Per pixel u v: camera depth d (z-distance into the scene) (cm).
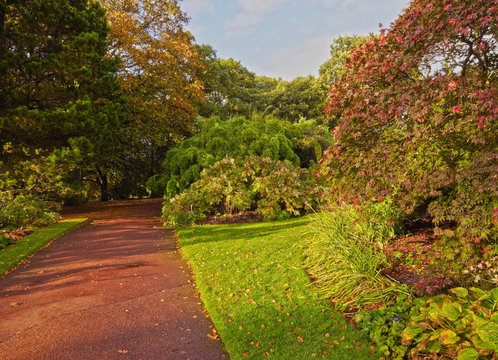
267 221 1026
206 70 2472
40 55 687
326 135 1838
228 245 739
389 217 569
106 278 571
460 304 293
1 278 586
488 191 313
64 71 659
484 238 321
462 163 336
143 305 457
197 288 519
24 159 696
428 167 359
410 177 371
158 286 530
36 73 643
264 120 1591
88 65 711
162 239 903
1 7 609
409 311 345
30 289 528
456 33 318
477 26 312
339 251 493
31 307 456
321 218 642
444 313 276
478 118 301
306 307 411
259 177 1105
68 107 657
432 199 528
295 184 1067
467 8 309
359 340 329
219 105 2961
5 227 958
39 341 364
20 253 735
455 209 328
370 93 407
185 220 1080
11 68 623
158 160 2486
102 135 727
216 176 1196
